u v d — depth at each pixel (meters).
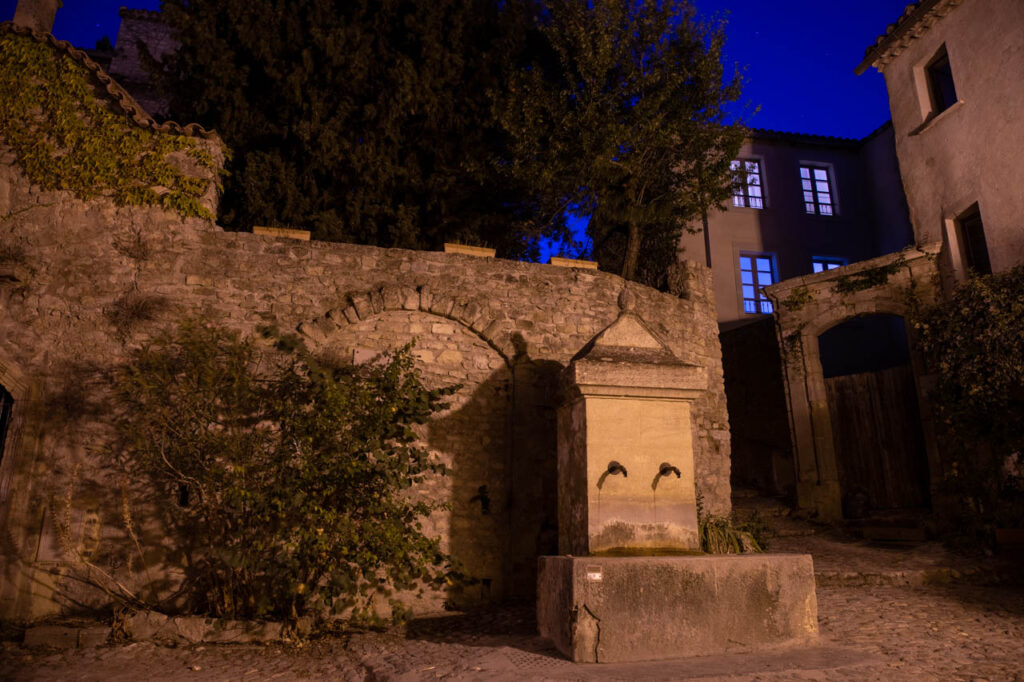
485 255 8.84
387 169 10.95
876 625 5.93
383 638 6.41
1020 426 8.82
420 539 6.78
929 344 9.97
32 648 5.86
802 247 16.31
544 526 8.05
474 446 8.08
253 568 6.37
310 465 6.46
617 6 11.10
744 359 14.48
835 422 12.43
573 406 6.18
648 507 5.76
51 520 6.80
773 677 4.37
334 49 10.78
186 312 7.49
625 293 6.63
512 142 11.35
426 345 8.18
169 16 10.96
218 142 8.14
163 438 6.65
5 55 7.74
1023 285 9.05
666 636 4.99
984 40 10.49
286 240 8.02
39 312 7.25
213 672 5.25
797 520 11.42
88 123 7.78
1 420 7.21
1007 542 8.55
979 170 10.41
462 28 11.74
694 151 11.62
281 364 7.53
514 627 6.59
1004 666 4.68
